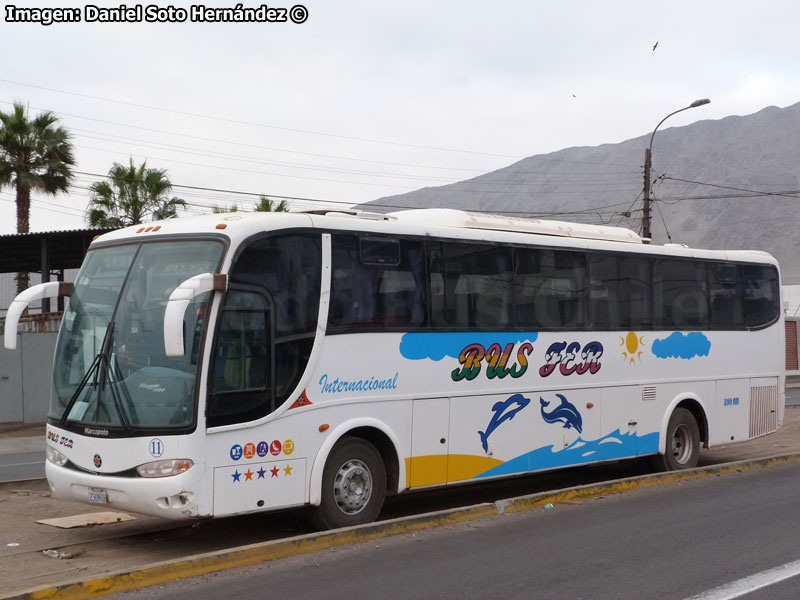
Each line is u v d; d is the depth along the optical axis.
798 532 10.10
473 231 11.80
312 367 9.87
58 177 38.22
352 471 10.26
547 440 12.52
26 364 26.62
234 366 9.20
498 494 13.54
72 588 7.43
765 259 16.62
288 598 7.55
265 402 9.41
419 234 11.16
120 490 9.02
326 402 9.98
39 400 26.86
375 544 9.51
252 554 8.66
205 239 9.44
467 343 11.54
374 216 11.48
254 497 9.28
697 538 9.82
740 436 15.88
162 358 9.12
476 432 11.59
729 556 9.02
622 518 10.91
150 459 8.86
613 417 13.52
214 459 8.95
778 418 16.69
